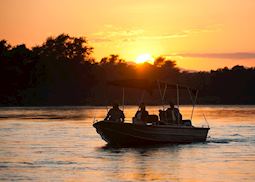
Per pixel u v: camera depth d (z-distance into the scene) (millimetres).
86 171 49344
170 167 51562
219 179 46281
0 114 175125
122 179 46094
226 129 98562
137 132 66250
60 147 66812
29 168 50781
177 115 69500
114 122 66062
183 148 65000
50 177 46688
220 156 58594
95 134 86438
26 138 79562
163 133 67562
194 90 72938
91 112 194500
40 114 174625
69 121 128375
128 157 57594
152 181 45375
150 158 56938
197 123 119312
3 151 62844
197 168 51062
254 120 131875
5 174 47906
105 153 60688
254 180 45906
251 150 63781
